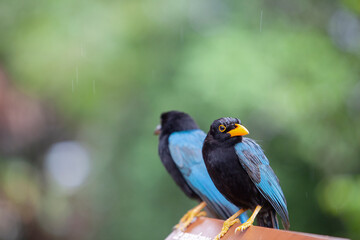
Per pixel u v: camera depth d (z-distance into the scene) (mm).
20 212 16703
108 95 17016
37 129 19297
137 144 15469
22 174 17250
